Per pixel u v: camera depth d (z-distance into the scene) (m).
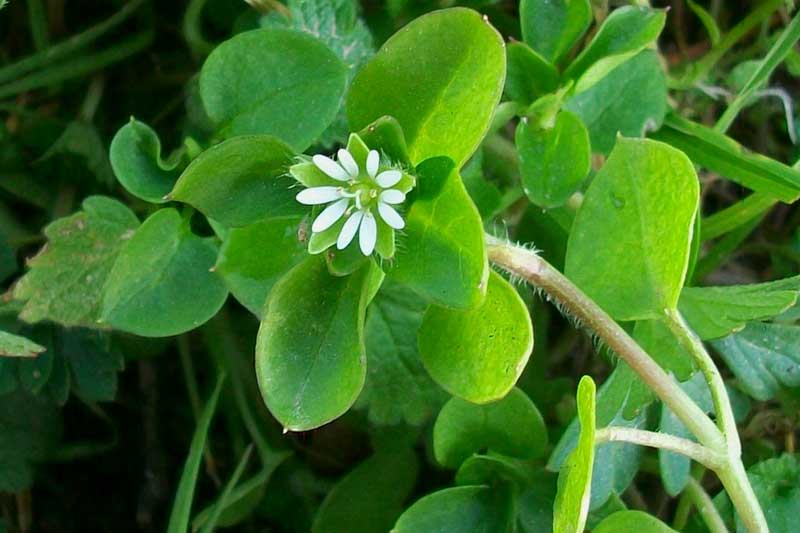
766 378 0.21
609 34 0.20
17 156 0.22
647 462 0.22
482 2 0.22
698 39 0.23
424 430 0.22
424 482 0.22
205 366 0.23
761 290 0.20
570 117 0.20
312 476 0.22
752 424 0.22
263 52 0.19
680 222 0.18
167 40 0.23
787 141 0.23
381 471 0.22
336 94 0.19
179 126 0.23
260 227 0.19
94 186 0.22
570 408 0.21
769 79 0.23
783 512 0.20
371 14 0.21
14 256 0.21
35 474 0.23
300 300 0.18
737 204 0.22
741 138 0.23
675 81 0.23
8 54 0.23
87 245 0.20
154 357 0.23
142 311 0.19
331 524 0.21
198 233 0.20
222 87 0.19
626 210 0.19
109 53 0.23
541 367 0.22
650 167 0.18
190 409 0.23
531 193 0.20
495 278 0.18
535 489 0.20
